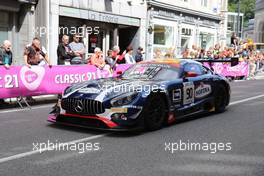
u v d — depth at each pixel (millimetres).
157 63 8492
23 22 15594
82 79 11609
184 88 8055
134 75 8164
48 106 10133
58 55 12523
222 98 9531
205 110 8930
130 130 6781
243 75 21969
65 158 5445
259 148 6188
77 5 17000
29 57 10688
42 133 6887
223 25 30984
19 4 15180
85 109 6852
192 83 8336
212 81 9086
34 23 15812
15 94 9906
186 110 8188
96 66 12039
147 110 7086
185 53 19406
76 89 7199
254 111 9773
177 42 24688
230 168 5141
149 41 21922
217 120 8492
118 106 6730
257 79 22438
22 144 6137
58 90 10930
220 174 4895
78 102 6891
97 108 6750
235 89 15219
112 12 19031
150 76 7996
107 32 19422
